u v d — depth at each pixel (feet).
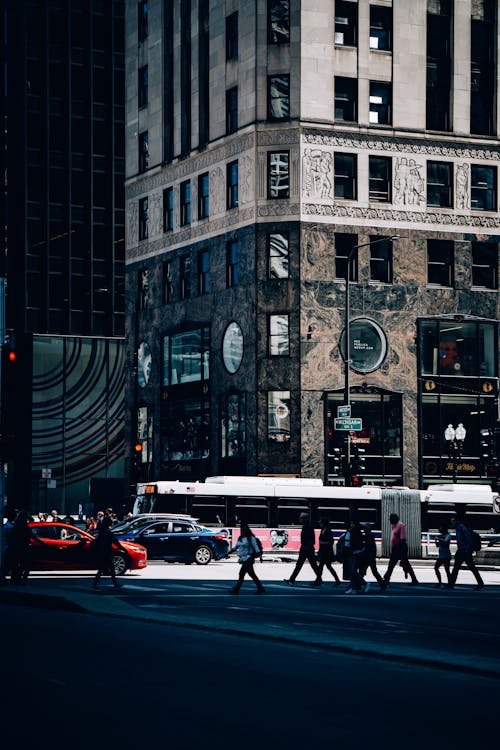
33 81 338.13
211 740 37.93
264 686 49.96
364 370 225.76
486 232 236.63
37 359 328.49
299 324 222.28
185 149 249.55
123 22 345.51
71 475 330.13
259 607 96.02
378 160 230.68
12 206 339.57
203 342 240.53
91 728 39.52
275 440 222.48
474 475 231.71
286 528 191.62
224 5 237.45
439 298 232.32
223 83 237.04
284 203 224.74
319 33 226.99
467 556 125.29
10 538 117.39
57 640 67.62
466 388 232.94
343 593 115.65
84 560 137.08
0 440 118.83
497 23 240.32
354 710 44.34
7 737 37.81
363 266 227.20
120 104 344.28
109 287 339.36
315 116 225.97
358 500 194.59
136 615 83.46
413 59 233.35
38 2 339.57
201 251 242.78
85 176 339.98
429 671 55.47
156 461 253.65
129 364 264.52
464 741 38.55
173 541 166.91
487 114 239.71
